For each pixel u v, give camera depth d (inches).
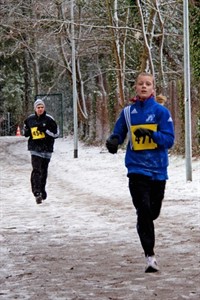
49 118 653.3
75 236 465.1
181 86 1138.0
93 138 1797.5
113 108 1662.2
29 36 1772.9
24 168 1195.3
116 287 303.3
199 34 1099.3
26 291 300.4
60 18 1622.8
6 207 663.8
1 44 2181.3
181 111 1134.4
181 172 952.3
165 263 357.1
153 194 337.4
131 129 331.3
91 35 1710.1
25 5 1754.4
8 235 478.3
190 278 319.0
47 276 333.1
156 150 331.3
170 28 1566.2
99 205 658.8
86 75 2389.3
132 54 1710.1
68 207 650.2
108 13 1387.8
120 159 1282.0
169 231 470.3
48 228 509.7
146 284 307.4
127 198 717.9
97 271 342.3
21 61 2876.5
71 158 1396.4
